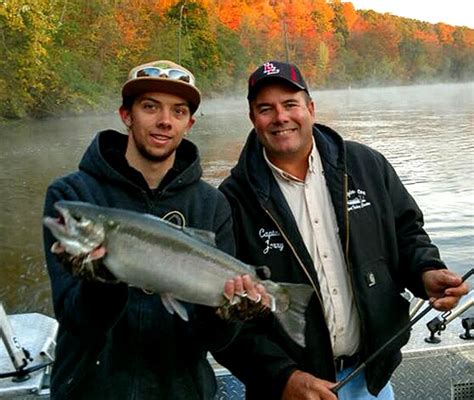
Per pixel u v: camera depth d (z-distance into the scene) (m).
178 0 52.09
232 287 1.92
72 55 36.09
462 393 2.94
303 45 76.50
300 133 2.41
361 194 2.47
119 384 1.99
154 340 2.03
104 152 2.13
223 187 2.52
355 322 2.45
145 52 45.56
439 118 29.08
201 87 52.78
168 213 2.11
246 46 65.38
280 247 2.39
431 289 2.45
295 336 2.14
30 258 7.46
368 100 51.31
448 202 9.91
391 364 2.49
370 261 2.43
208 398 2.15
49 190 2.07
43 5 32.12
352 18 95.25
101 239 1.73
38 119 30.94
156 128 2.06
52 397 2.01
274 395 2.35
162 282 1.86
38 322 3.02
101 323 1.79
